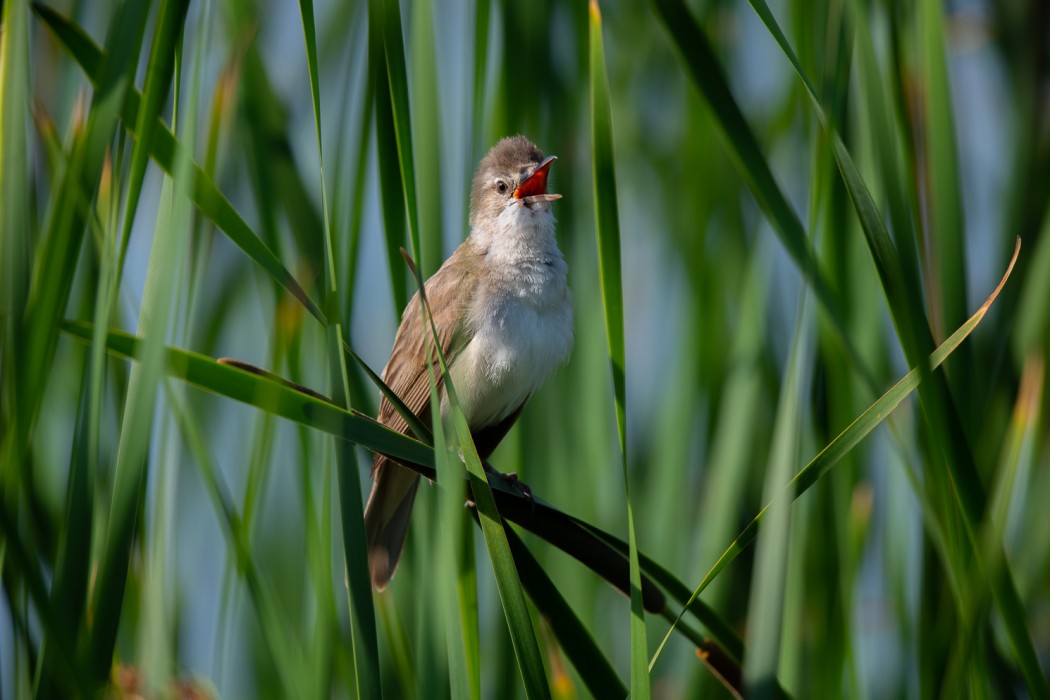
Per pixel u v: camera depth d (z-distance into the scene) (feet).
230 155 25.14
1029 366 20.29
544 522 19.62
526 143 27.53
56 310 14.40
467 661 16.12
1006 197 25.61
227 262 27.14
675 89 30.50
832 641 23.35
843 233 22.53
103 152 14.43
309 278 23.26
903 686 23.30
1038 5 26.78
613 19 30.76
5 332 14.19
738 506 26.45
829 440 23.38
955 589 18.10
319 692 18.47
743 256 28.14
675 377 27.50
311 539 21.76
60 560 14.28
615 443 27.20
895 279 16.66
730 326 27.81
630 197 29.99
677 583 18.94
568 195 28.25
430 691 19.35
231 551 20.04
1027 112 26.09
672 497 26.61
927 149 20.85
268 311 24.16
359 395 22.88
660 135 30.40
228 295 27.02
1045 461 25.18
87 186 14.37
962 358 20.63
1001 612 17.87
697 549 25.58
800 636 22.82
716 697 25.41
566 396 27.99
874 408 16.88
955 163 20.47
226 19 24.84
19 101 14.51
